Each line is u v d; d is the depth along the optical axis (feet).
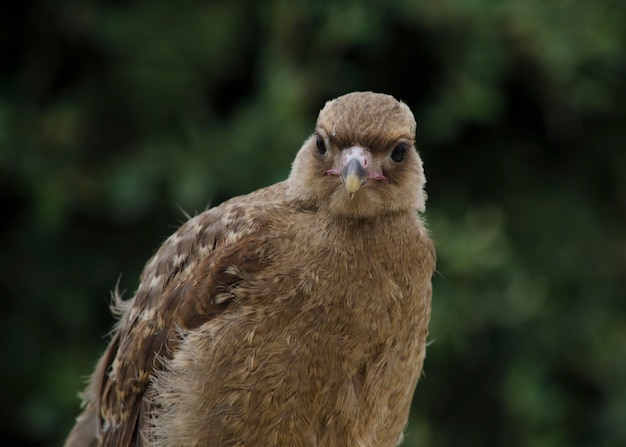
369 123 24.13
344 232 23.68
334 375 23.34
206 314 24.03
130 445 25.48
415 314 24.36
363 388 23.70
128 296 43.86
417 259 24.39
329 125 24.35
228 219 24.77
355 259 23.53
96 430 27.48
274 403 23.08
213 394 23.21
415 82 44.32
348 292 23.31
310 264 23.41
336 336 23.24
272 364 23.04
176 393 23.70
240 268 23.73
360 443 23.99
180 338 24.17
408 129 24.63
